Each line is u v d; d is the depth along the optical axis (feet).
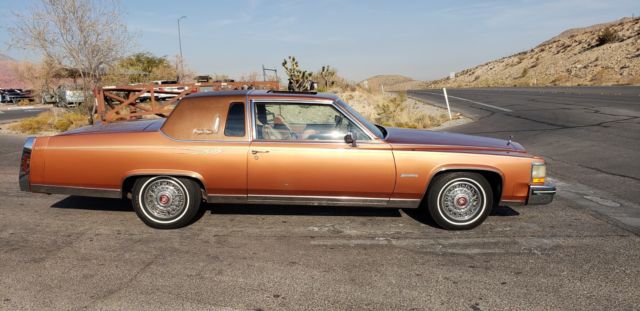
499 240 14.66
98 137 15.39
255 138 15.11
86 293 10.89
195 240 14.48
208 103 15.30
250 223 16.16
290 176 15.03
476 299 10.72
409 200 15.44
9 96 131.54
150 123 16.87
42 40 52.19
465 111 62.59
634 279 11.78
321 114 15.42
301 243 14.28
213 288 11.20
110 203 18.57
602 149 29.96
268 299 10.66
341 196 15.40
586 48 153.07
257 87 50.90
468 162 14.94
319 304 10.44
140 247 13.87
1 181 22.91
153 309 10.15
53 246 13.91
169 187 15.34
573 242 14.46
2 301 10.46
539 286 11.40
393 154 14.96
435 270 12.34
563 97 74.02
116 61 59.72
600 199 19.29
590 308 10.30
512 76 174.70
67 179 15.44
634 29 145.07
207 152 14.92
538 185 15.31
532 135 37.47
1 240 14.39
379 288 11.25
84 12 53.26
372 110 67.67
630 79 106.83
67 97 68.18
